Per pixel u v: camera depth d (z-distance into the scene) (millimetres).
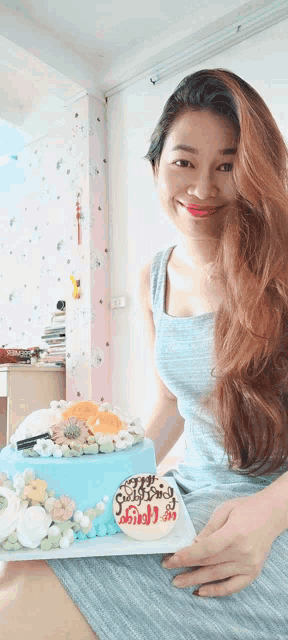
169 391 806
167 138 665
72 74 2502
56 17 2262
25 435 587
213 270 652
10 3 2186
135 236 2449
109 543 460
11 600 418
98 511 489
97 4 2170
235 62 2137
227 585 422
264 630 437
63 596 431
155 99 2441
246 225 599
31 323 2865
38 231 2881
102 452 549
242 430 554
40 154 2914
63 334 2545
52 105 2789
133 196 2488
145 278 867
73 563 450
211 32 2160
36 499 471
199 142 620
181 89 640
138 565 455
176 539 460
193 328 691
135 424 668
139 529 471
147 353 878
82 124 2615
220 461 632
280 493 447
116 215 2559
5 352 2457
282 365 555
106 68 2578
